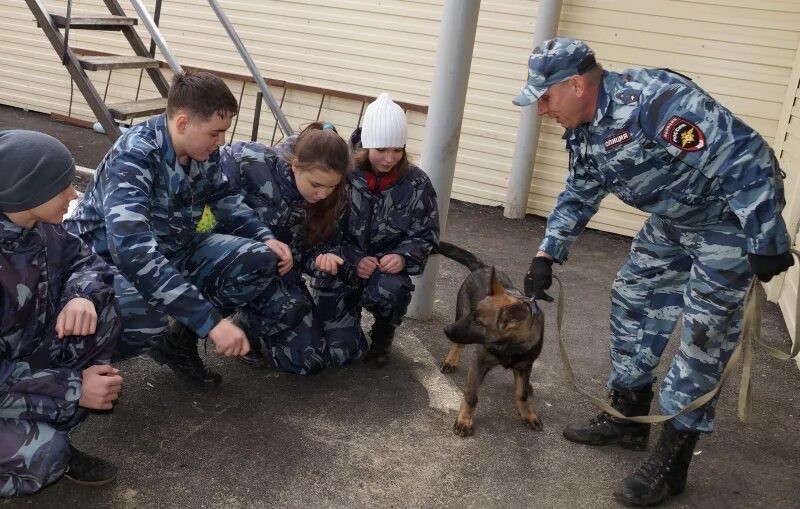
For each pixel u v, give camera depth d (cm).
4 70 833
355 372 362
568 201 303
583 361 403
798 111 528
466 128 688
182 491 259
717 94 602
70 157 222
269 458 284
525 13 639
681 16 596
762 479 304
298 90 727
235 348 257
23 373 220
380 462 290
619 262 591
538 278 306
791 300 471
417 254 352
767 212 235
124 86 786
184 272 314
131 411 305
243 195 325
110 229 253
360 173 341
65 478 258
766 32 575
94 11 773
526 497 278
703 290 262
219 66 748
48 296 238
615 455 312
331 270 329
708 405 271
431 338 410
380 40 687
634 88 252
